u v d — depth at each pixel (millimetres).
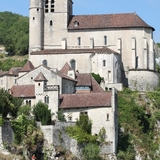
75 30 184250
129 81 178375
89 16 188125
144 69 178125
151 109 162375
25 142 111250
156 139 153125
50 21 184875
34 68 161250
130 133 147375
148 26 182500
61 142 118312
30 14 184250
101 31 183375
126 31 182375
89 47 183000
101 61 171625
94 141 125500
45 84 136750
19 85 145125
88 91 154125
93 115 129500
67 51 176250
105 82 170375
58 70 167250
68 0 187000
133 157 137250
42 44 184250
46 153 114750
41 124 118312
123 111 153000
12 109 118438
